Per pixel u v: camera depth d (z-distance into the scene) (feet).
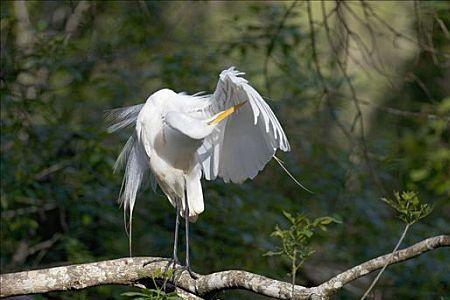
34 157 41.52
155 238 40.47
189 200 23.99
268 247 38.96
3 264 39.96
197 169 23.85
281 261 39.50
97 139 40.42
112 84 43.98
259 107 20.42
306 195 44.55
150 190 41.16
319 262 41.19
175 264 21.58
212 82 43.27
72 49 43.34
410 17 45.11
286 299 19.66
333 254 41.06
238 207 40.57
